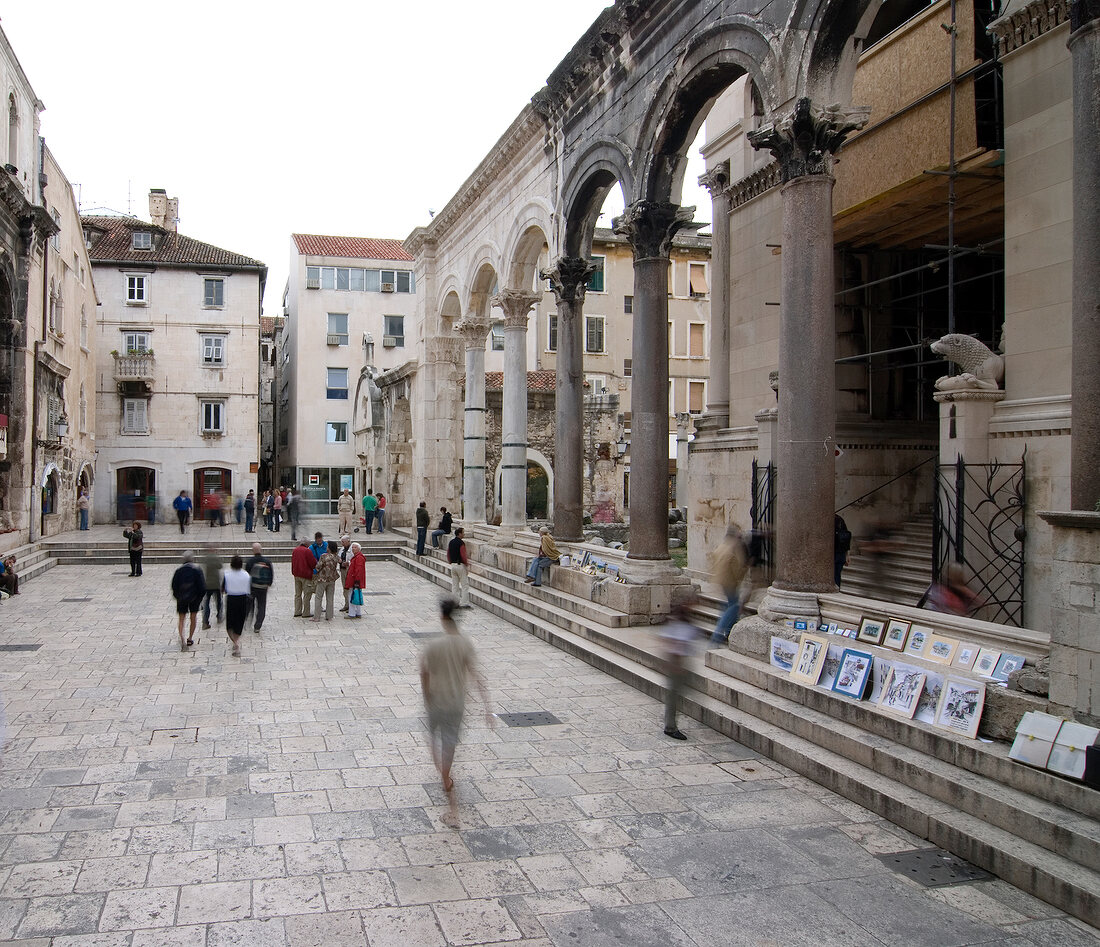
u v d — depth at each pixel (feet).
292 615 58.85
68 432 102.63
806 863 20.81
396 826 22.84
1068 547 21.57
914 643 27.30
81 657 43.75
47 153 92.17
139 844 21.42
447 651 24.26
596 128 51.34
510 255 68.95
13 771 26.66
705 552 56.75
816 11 31.68
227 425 134.82
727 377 57.67
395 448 113.19
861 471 50.85
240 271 135.54
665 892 19.35
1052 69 33.27
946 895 19.20
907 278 54.03
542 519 112.37
